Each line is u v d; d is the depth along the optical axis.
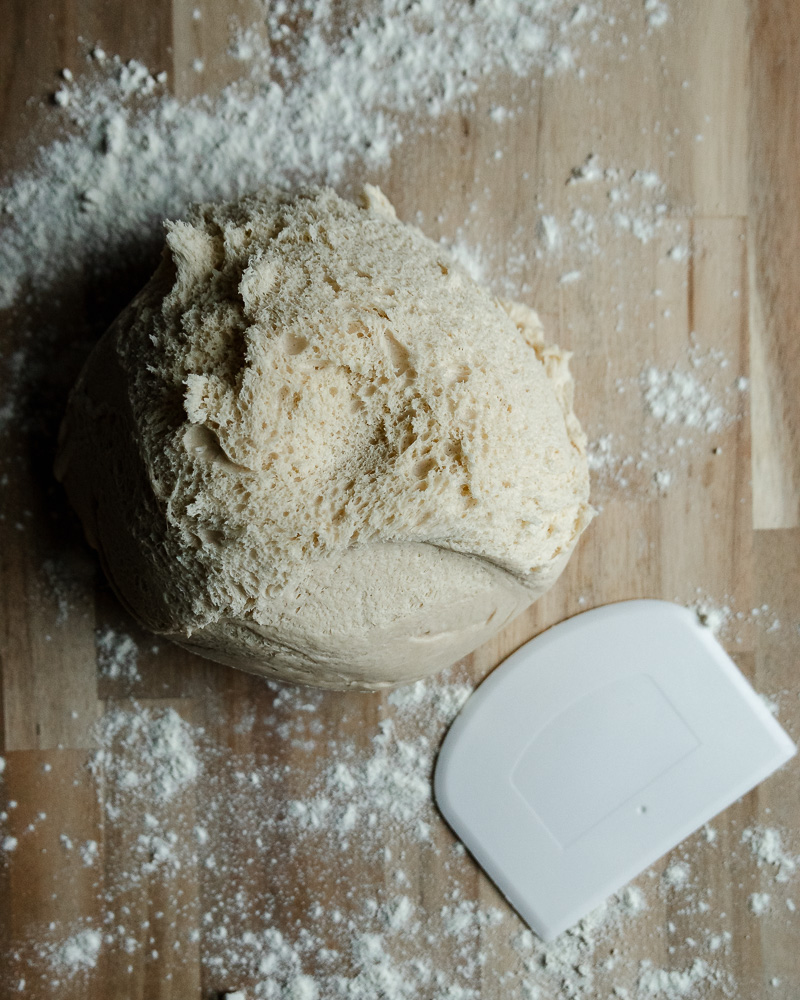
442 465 0.41
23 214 0.48
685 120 0.49
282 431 0.40
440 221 0.49
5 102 0.48
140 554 0.43
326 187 0.46
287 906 0.49
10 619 0.49
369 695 0.49
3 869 0.49
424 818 0.49
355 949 0.49
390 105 0.49
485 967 0.49
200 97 0.48
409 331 0.41
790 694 0.49
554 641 0.49
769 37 0.49
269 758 0.49
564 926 0.49
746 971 0.49
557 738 0.49
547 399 0.44
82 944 0.49
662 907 0.49
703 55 0.49
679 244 0.49
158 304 0.43
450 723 0.49
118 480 0.43
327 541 0.41
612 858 0.49
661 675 0.49
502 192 0.49
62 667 0.49
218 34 0.48
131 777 0.49
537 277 0.49
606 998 0.49
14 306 0.48
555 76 0.49
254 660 0.44
